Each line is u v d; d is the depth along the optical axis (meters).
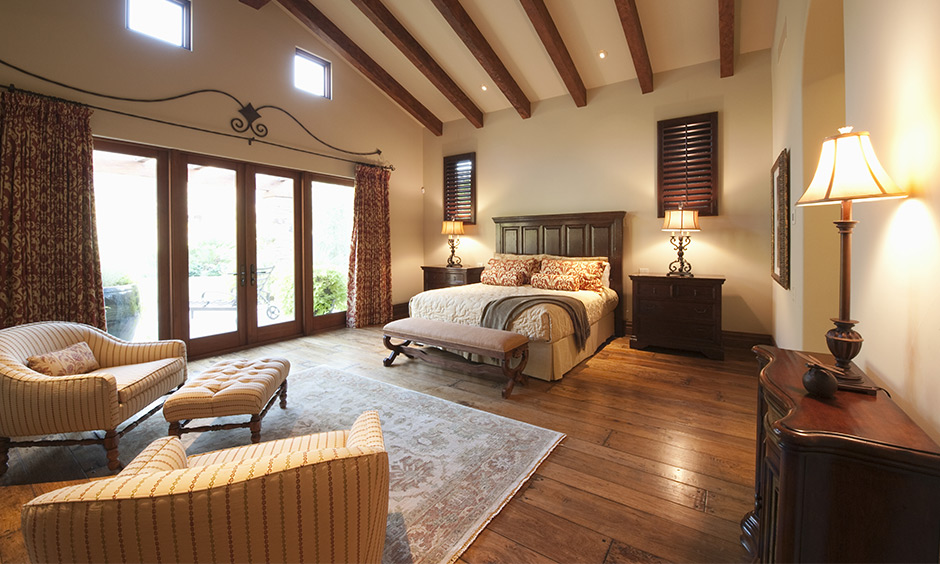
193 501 0.77
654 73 4.84
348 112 5.59
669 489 1.90
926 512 0.89
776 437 1.00
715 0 3.87
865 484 0.93
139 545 0.76
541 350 3.46
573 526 1.66
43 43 3.15
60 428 2.05
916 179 1.11
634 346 4.47
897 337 1.23
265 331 4.84
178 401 2.15
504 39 4.73
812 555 0.97
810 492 0.96
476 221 6.29
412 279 6.68
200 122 4.07
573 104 5.40
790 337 3.11
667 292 4.27
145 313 3.85
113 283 3.65
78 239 3.26
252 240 4.66
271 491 0.82
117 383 2.25
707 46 4.36
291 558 0.86
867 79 1.46
